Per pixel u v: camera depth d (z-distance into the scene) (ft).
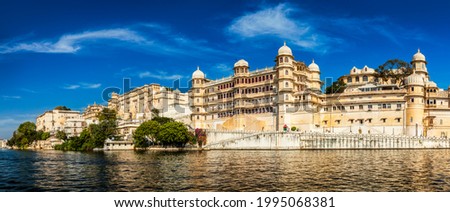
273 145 345.92
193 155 277.23
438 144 345.31
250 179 141.08
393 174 153.38
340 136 339.57
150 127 389.80
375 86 412.57
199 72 510.17
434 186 126.00
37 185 134.51
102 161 231.30
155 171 169.48
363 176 147.74
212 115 490.90
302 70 442.09
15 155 327.06
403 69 456.04
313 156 250.98
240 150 341.82
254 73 444.14
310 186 125.90
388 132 378.53
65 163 220.84
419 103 371.97
